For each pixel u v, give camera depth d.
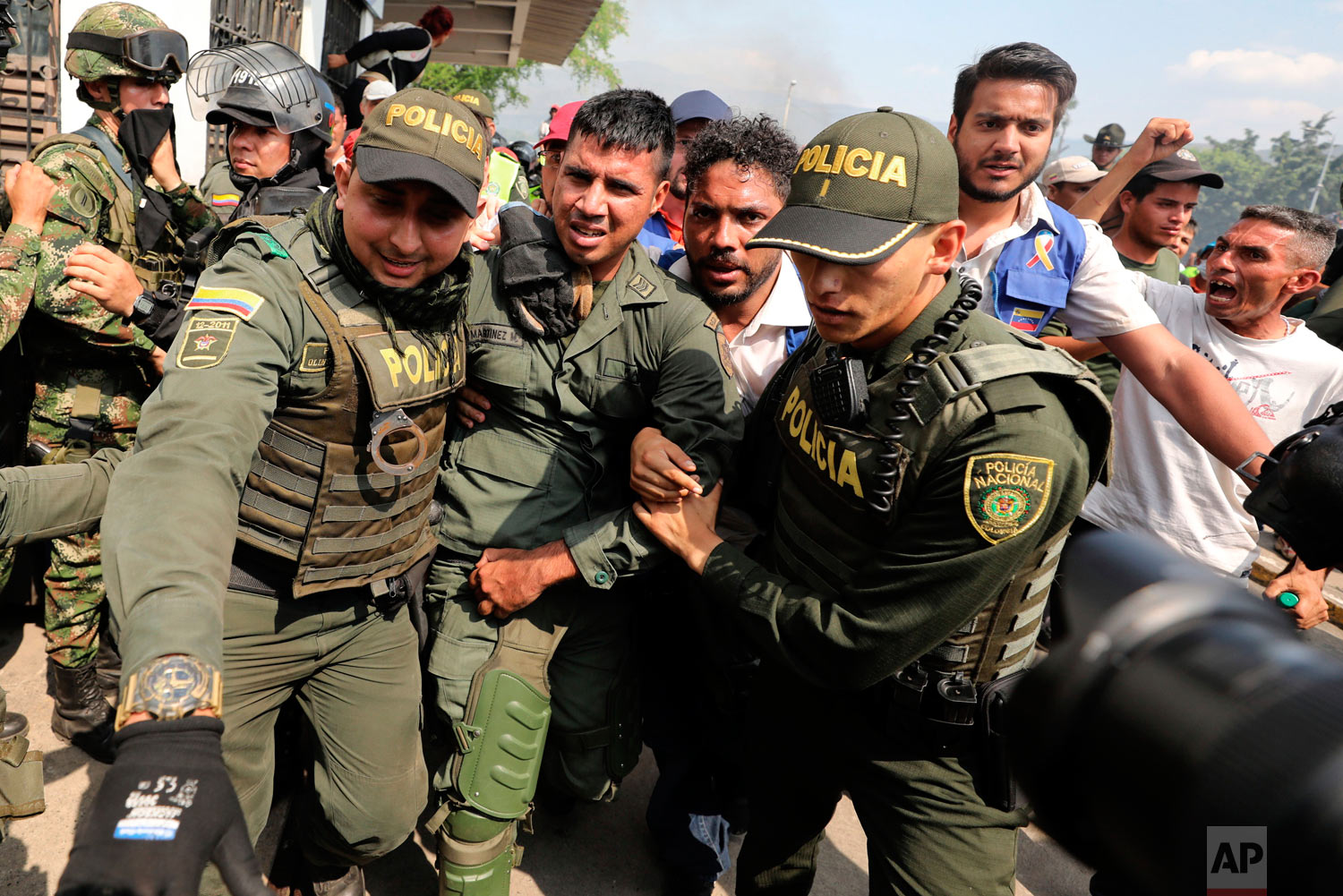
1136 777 0.60
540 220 1.86
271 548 1.57
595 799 2.13
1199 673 0.62
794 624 1.54
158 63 2.38
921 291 1.42
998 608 1.46
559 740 2.07
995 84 2.08
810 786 1.75
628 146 1.71
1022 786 0.72
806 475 1.59
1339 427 1.00
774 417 1.84
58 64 3.85
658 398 1.87
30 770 2.02
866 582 1.46
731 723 2.14
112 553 1.12
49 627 2.39
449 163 1.46
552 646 1.95
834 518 1.54
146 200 2.50
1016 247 2.23
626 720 2.10
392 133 1.45
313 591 1.62
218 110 2.60
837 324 1.39
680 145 3.19
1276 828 0.52
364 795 1.80
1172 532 2.54
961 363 1.35
